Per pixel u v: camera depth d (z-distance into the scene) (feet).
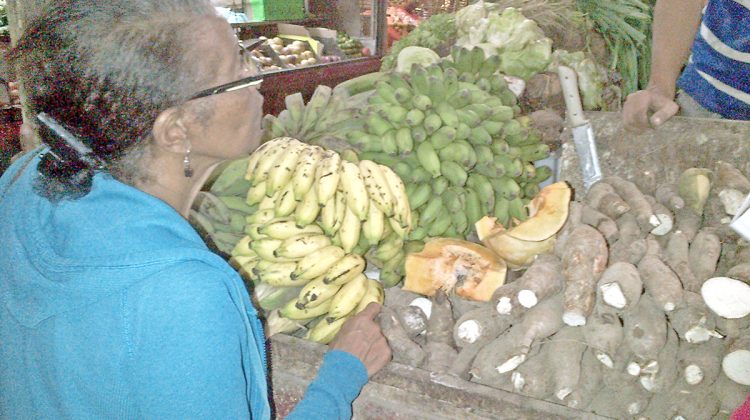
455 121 5.02
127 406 2.22
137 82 2.12
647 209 4.63
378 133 5.15
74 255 2.24
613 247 4.48
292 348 4.07
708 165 5.11
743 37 5.65
